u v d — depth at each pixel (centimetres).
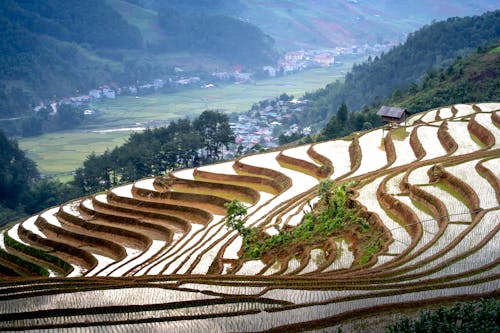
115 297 3778
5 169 13712
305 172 7956
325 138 12612
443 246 4278
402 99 14612
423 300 3412
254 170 8338
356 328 3250
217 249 5550
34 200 12875
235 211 5562
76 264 6562
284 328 3275
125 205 8031
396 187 5862
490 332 2906
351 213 5344
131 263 5728
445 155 6962
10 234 7681
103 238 6969
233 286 3872
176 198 7981
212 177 8469
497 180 5497
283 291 3706
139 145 13200
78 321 3469
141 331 3309
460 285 3538
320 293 3628
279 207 6378
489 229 4456
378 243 4600
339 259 4575
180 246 5956
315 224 5375
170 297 3738
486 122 8150
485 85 12938
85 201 8519
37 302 3756
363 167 7150
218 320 3381
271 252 5053
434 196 5297
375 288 3619
